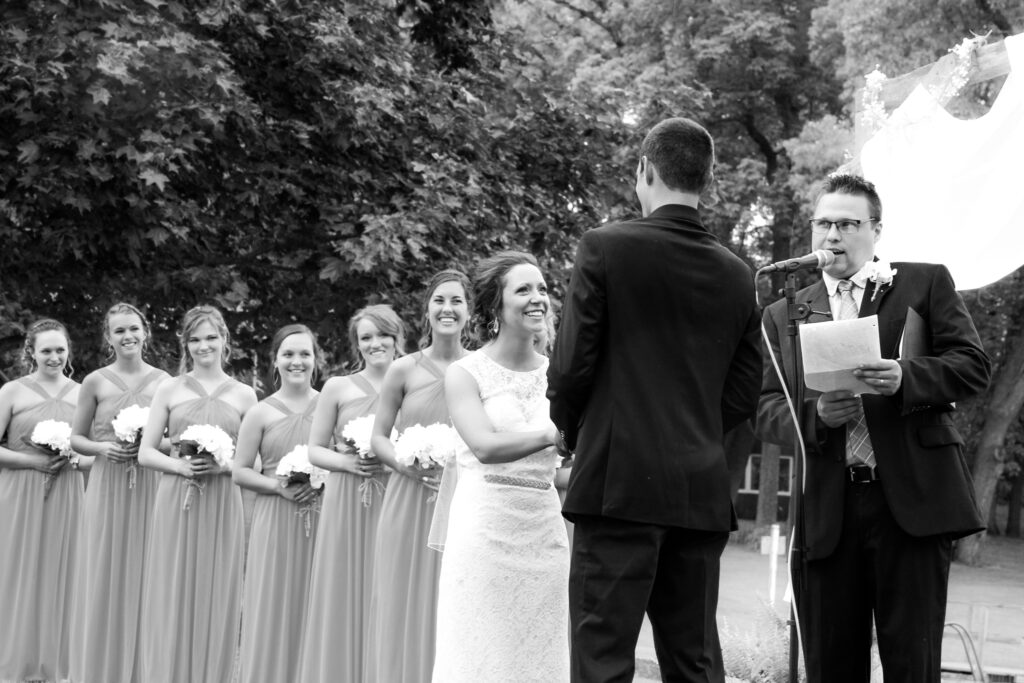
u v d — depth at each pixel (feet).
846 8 61.62
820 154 65.87
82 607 24.86
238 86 38.91
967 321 13.14
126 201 37.42
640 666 29.07
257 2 41.11
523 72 49.34
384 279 39.88
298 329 23.27
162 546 23.07
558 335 11.52
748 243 84.38
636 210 49.78
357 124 41.16
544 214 46.93
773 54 78.54
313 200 42.57
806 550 13.03
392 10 45.29
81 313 39.91
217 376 24.32
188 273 39.88
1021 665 32.53
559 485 16.63
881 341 13.34
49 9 35.22
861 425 13.12
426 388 19.62
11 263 37.60
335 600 20.75
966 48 19.12
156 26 36.73
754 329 11.91
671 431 11.20
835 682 13.20
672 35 79.61
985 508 78.59
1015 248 18.75
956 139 19.17
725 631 27.43
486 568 14.20
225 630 23.31
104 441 25.26
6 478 25.89
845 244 13.64
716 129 83.71
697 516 11.19
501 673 14.08
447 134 44.60
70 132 35.45
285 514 22.09
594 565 11.25
